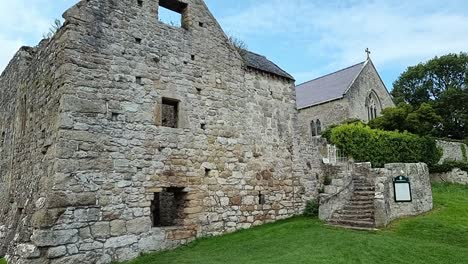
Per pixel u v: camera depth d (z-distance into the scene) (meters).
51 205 8.41
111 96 9.88
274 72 14.61
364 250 8.80
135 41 10.66
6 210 12.27
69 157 8.87
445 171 23.92
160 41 11.24
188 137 11.35
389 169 12.76
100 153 9.41
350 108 32.28
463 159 27.95
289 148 14.55
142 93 10.52
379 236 10.09
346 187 13.34
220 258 8.95
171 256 9.46
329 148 18.19
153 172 10.34
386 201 11.83
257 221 12.80
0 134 14.95
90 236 8.87
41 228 8.26
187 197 11.02
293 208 14.15
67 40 9.36
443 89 45.16
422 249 9.01
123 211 9.56
